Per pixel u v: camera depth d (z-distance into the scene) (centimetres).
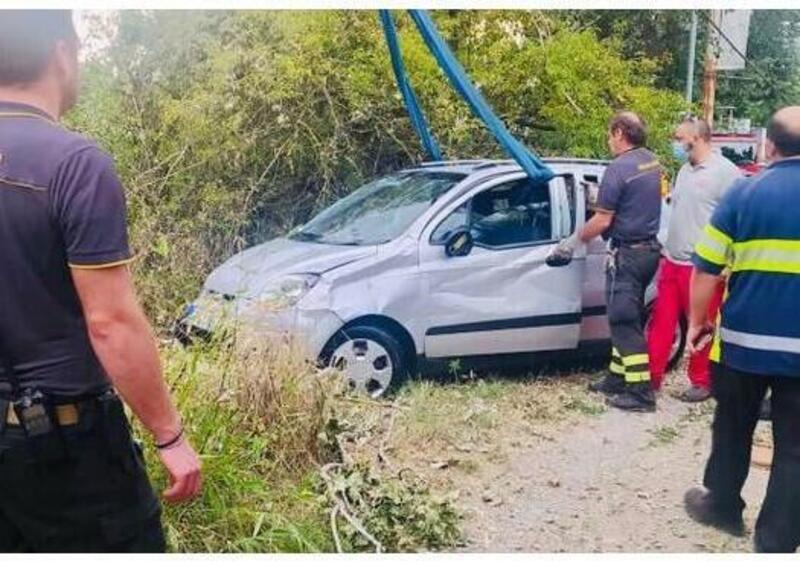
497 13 940
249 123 811
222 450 390
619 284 597
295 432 430
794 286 363
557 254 628
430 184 648
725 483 412
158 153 758
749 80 1895
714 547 403
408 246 590
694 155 596
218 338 439
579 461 506
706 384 616
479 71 920
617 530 421
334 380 466
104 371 225
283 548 371
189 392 396
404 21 873
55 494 222
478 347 610
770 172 371
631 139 596
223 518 372
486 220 622
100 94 783
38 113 220
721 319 390
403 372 589
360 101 851
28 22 218
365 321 571
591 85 977
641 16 1210
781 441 375
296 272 560
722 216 380
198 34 815
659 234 670
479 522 426
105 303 211
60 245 213
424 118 839
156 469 351
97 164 212
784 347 366
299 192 848
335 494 401
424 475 474
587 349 655
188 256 567
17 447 218
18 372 218
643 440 543
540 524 426
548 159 683
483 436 534
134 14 796
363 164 884
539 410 589
